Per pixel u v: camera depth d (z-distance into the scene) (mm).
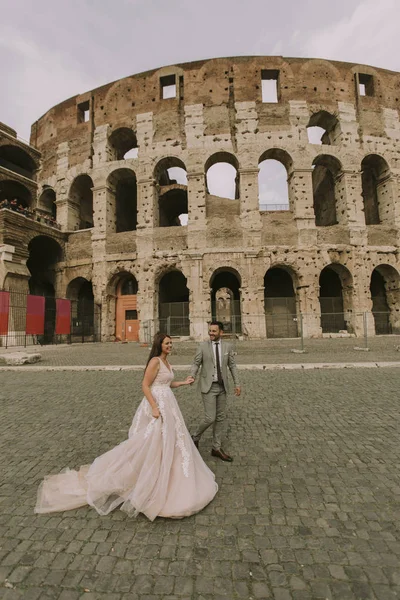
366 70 29969
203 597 2549
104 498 3711
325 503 3830
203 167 27719
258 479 4395
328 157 28391
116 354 17922
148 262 27219
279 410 7316
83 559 2961
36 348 21891
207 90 28781
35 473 4645
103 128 30203
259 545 3131
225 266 26359
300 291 26297
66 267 29594
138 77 30203
